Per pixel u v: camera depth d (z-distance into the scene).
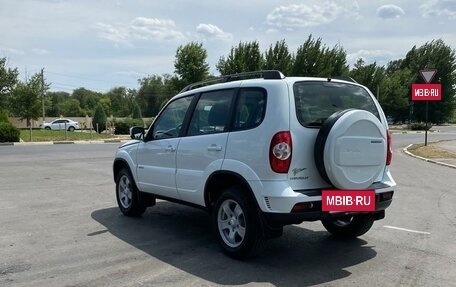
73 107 118.56
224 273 4.72
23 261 5.10
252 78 5.60
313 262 5.09
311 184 4.81
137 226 6.73
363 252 5.48
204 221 7.05
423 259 5.22
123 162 7.35
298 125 4.73
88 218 7.27
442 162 16.14
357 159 4.83
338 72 62.59
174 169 6.03
